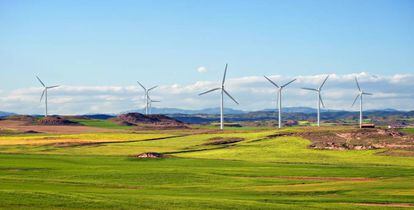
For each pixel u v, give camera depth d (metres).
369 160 117.81
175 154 131.62
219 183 78.62
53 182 74.25
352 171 95.31
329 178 85.69
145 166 103.81
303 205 54.22
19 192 53.22
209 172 91.69
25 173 87.31
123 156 125.12
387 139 144.88
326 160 118.56
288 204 54.91
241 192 66.69
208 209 49.47
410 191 68.00
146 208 49.03
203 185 76.31
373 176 88.25
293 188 72.06
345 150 133.12
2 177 79.75
